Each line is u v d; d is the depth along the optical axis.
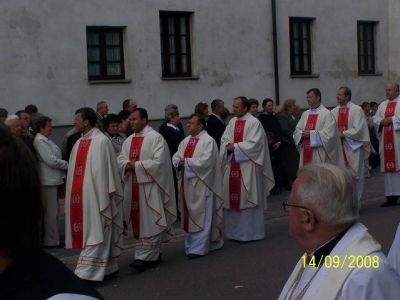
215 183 8.01
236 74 15.77
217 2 15.30
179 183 8.01
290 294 2.41
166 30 14.67
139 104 14.01
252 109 11.15
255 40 16.12
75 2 12.92
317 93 10.12
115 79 13.79
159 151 7.30
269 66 16.47
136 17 13.87
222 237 8.22
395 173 10.77
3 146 1.47
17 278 1.43
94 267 6.63
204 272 7.01
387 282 2.10
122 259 7.89
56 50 12.71
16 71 12.23
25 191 1.47
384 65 19.69
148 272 7.14
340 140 10.18
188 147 8.05
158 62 14.26
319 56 17.72
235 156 8.66
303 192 2.27
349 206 2.25
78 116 6.84
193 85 14.95
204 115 10.88
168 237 7.69
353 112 10.47
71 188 6.78
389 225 9.05
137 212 7.30
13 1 12.15
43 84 12.57
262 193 8.77
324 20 17.78
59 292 1.42
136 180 7.32
